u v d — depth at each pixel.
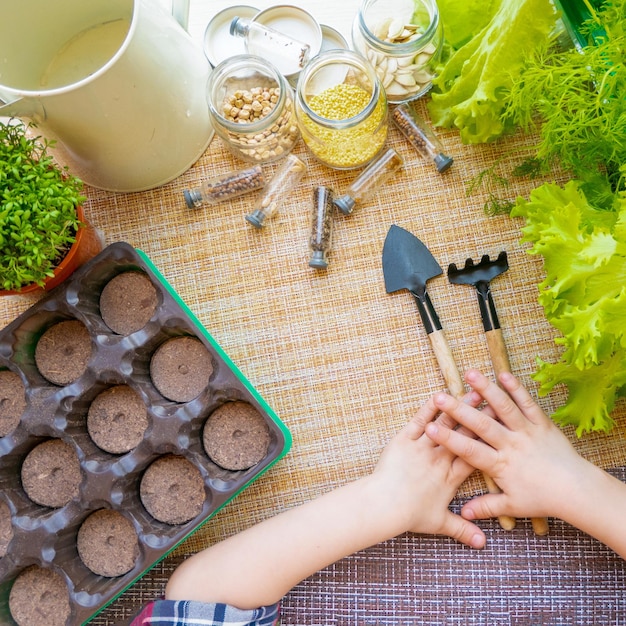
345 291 0.96
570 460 0.88
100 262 0.88
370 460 0.94
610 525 0.86
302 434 0.94
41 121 0.78
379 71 0.92
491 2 0.89
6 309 0.96
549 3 0.79
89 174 0.91
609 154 0.83
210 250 0.97
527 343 0.94
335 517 0.88
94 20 0.89
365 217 0.96
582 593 0.91
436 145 0.95
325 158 0.94
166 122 0.86
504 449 0.89
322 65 0.89
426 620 0.93
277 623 0.94
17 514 0.88
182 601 0.86
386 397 0.94
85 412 0.92
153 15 0.76
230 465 0.90
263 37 0.95
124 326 0.92
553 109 0.80
